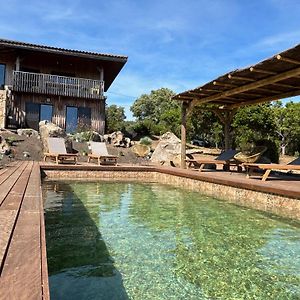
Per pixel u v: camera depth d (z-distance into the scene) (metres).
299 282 2.92
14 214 2.94
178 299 2.54
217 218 5.57
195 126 22.52
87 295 2.56
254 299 2.57
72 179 11.27
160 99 48.53
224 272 3.13
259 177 8.94
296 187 6.21
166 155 14.91
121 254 3.60
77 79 19.47
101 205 6.68
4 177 6.59
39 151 14.70
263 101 11.47
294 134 25.09
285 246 3.99
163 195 8.24
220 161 11.04
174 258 3.50
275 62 7.10
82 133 17.45
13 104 18.66
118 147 17.41
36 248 1.97
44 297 1.34
